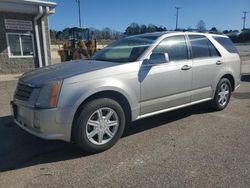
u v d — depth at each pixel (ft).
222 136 15.97
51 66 15.97
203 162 12.76
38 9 49.75
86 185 11.08
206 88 19.31
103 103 13.73
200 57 18.92
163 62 16.02
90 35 77.71
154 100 16.06
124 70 14.69
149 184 11.05
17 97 14.19
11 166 12.79
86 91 13.17
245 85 33.88
